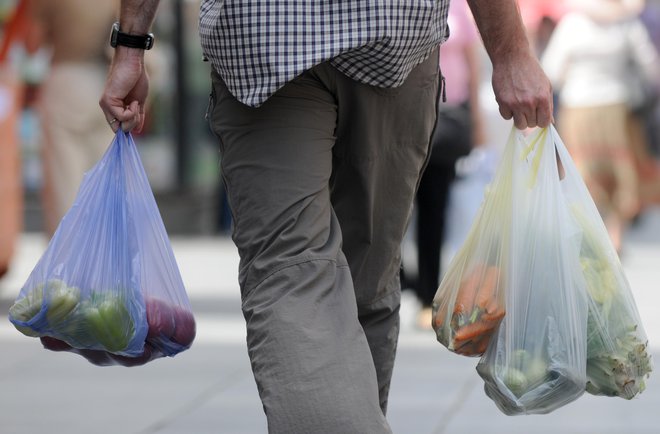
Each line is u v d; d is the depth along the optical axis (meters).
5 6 20.39
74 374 13.64
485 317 7.23
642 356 7.44
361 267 7.77
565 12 24.66
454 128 16.50
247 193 6.93
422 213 16.72
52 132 18.70
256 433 10.99
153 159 32.62
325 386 6.46
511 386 7.14
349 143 7.31
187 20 32.25
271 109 6.95
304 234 6.79
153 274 7.57
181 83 32.28
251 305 6.75
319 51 6.73
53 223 18.78
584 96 24.03
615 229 24.72
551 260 7.22
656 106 24.62
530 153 7.42
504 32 7.20
